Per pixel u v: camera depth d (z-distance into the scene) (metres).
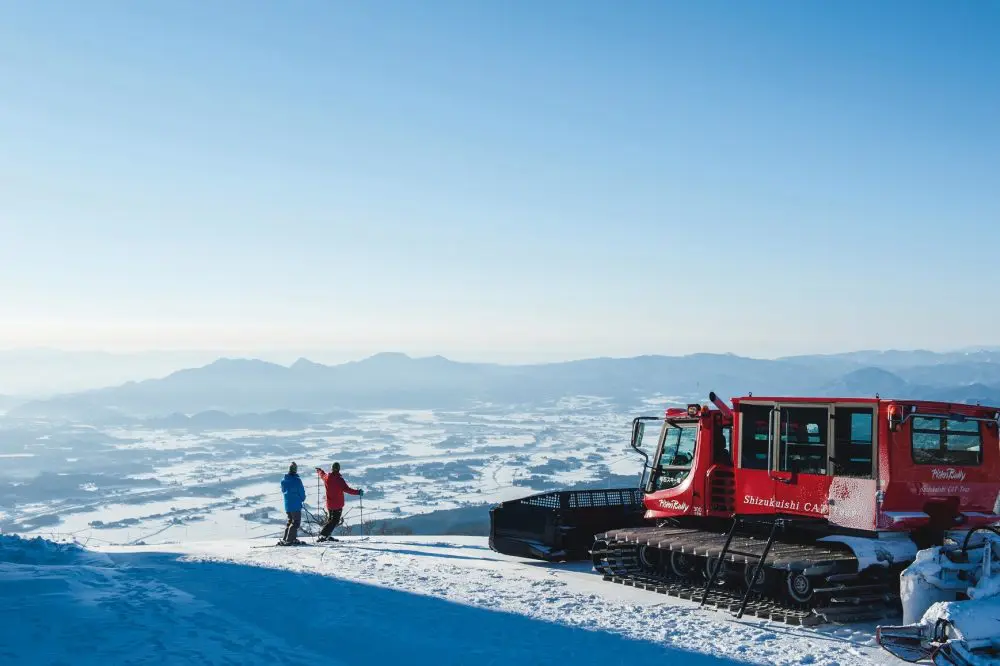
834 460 10.84
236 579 11.56
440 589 11.26
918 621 8.69
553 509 15.63
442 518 116.19
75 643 7.85
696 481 13.11
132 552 15.77
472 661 7.80
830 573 9.96
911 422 10.39
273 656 7.73
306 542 18.84
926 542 10.35
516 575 12.69
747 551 10.78
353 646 8.30
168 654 7.61
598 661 7.81
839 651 8.27
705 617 9.85
